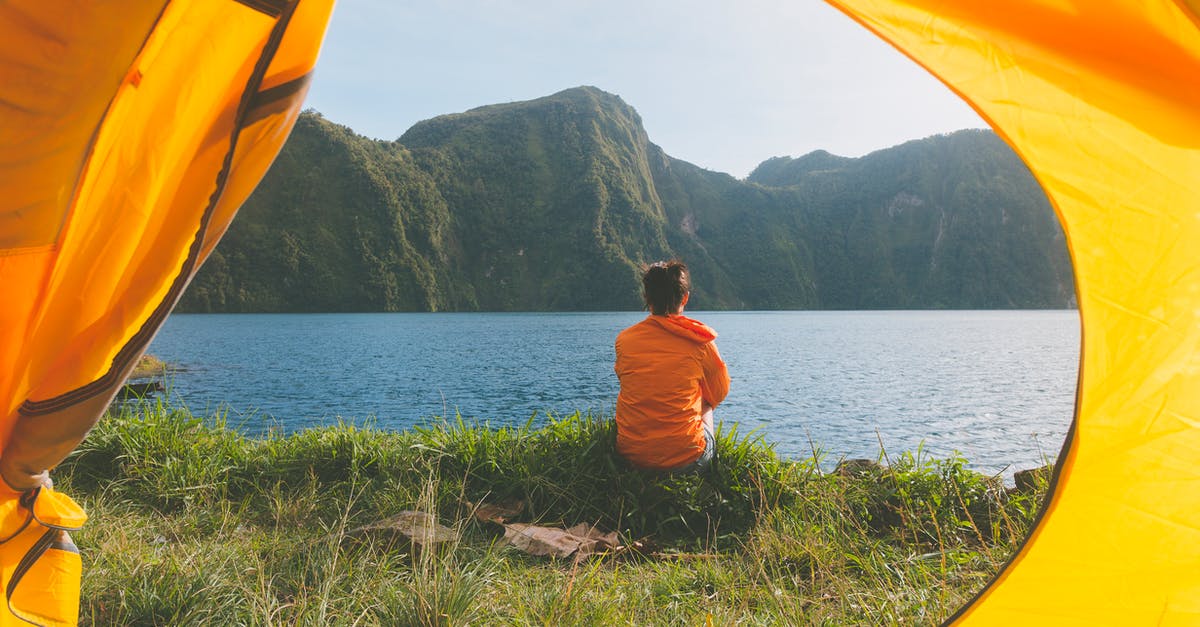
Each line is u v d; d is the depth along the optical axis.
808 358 36.25
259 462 4.09
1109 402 1.28
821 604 2.39
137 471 3.79
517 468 3.78
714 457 3.76
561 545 3.02
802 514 3.38
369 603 2.30
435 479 3.69
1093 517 1.30
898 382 23.88
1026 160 1.28
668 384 3.56
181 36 1.34
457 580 2.28
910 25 1.24
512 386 22.11
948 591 2.45
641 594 2.53
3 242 1.35
